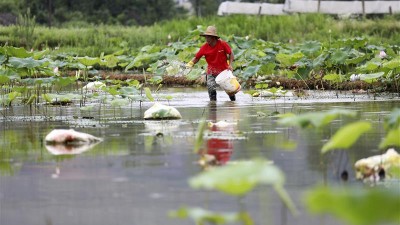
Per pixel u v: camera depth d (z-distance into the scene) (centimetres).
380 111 1650
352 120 1416
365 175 827
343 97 2217
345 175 830
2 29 4916
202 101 2122
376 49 3130
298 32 5188
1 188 782
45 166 906
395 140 681
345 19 5662
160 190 759
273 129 1267
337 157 942
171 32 5091
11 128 1358
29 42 4766
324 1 6888
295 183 788
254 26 5303
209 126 1338
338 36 4931
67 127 1362
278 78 2938
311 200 361
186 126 1350
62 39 4841
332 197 358
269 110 1733
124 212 674
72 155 989
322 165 886
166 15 8144
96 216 661
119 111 1730
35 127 1372
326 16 5697
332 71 2817
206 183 439
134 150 1025
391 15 6203
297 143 1075
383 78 2461
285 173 840
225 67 2181
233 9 7231
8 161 948
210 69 2178
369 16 6800
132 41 4766
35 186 789
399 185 771
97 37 4878
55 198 732
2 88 2089
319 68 2805
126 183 795
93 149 1045
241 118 1506
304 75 2669
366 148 1015
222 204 700
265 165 448
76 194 747
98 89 2500
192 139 1138
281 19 5375
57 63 2498
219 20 5509
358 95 2308
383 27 5241
